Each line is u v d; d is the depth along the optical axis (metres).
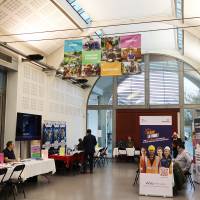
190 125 14.28
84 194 6.50
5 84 9.20
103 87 15.40
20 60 9.30
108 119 15.27
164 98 14.70
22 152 9.39
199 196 6.47
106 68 8.52
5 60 8.53
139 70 8.30
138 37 8.43
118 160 14.01
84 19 9.98
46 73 10.97
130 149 13.16
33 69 10.09
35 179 8.02
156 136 6.62
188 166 7.38
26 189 7.00
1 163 6.64
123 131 14.97
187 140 14.20
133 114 14.95
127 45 8.48
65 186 7.40
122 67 8.42
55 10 8.44
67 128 12.90
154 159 6.57
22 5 7.54
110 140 15.16
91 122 15.45
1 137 8.98
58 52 10.87
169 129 6.59
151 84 14.92
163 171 6.48
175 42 13.23
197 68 14.10
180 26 9.61
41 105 10.55
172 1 8.62
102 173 9.74
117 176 9.10
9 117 9.06
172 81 14.69
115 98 15.20
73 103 13.80
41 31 9.02
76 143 13.99
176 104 14.52
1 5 7.12
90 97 15.44
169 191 6.38
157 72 14.90
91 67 8.66
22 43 9.32
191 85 14.45
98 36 12.10
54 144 11.03
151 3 9.30
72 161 9.48
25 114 9.28
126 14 10.10
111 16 10.16
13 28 8.23
